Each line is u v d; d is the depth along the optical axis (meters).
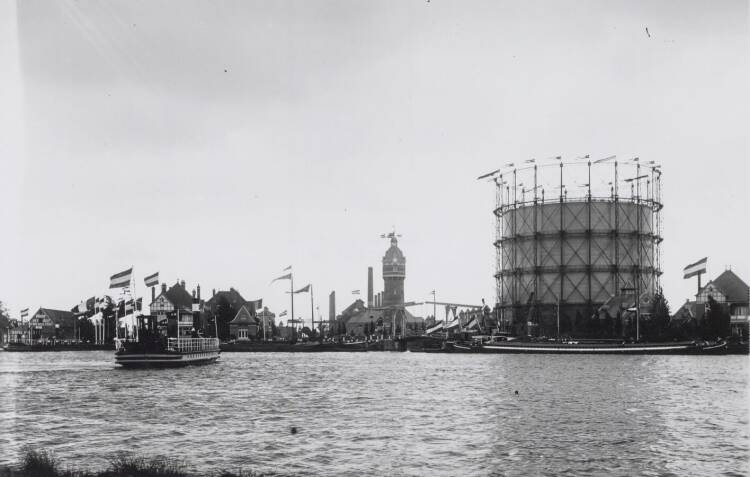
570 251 171.50
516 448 36.66
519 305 175.50
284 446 37.25
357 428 42.59
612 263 170.38
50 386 69.56
